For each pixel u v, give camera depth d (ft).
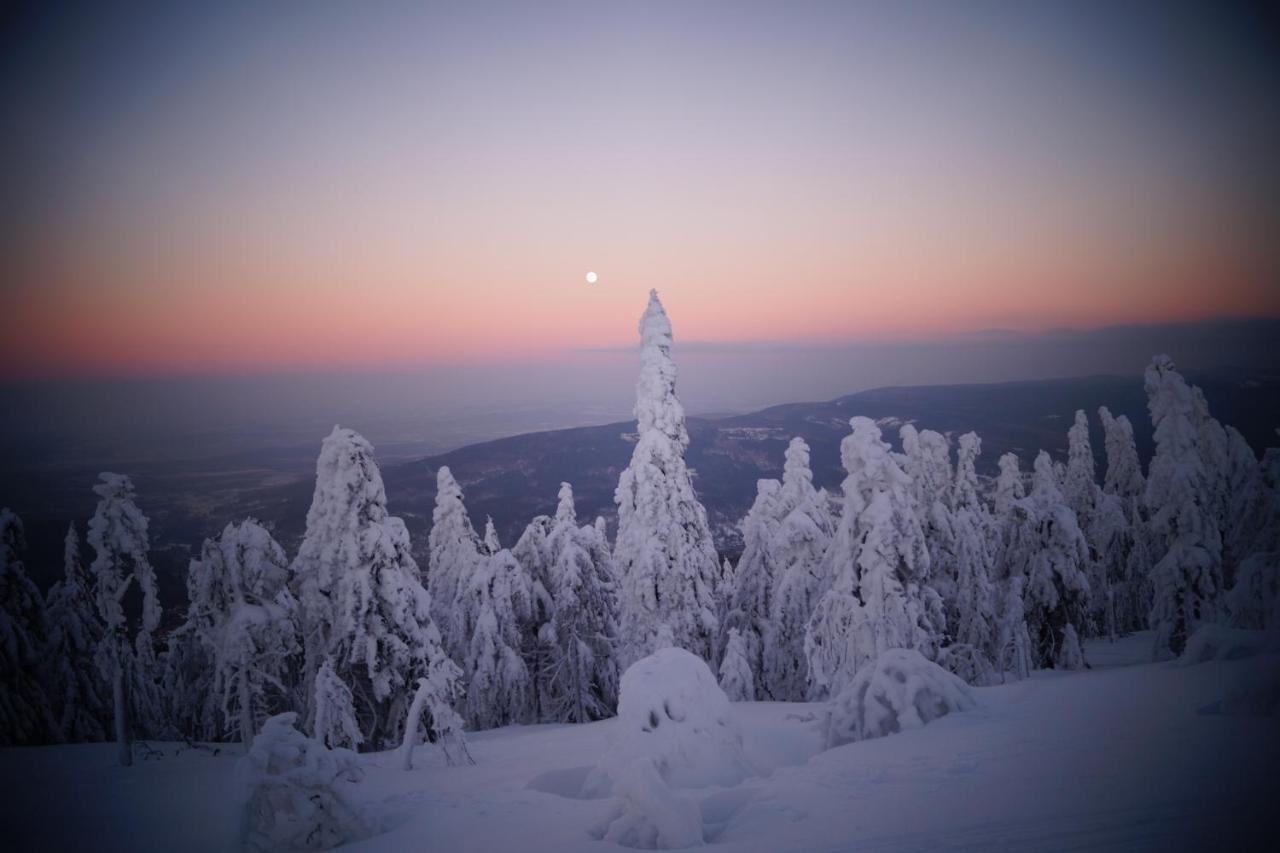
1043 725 44.75
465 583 120.88
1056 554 114.93
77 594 109.81
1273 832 26.40
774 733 59.98
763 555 122.62
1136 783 32.65
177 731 110.93
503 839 39.75
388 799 54.85
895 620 77.87
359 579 83.56
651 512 104.68
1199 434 130.62
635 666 56.44
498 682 112.47
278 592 83.30
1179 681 51.44
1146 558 176.96
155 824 57.11
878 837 31.04
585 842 37.58
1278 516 96.89
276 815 42.32
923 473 116.57
